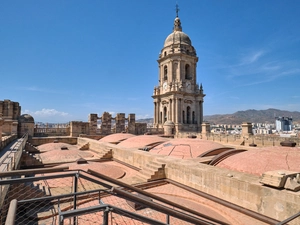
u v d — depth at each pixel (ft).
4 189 26.73
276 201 34.99
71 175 15.97
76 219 18.54
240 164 51.78
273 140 109.40
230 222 36.40
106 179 17.02
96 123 165.07
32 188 39.86
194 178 49.80
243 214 38.73
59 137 140.15
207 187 46.73
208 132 182.09
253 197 38.34
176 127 220.43
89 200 41.55
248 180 40.37
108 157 88.84
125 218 32.40
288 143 60.59
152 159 64.39
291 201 33.04
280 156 49.75
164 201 18.61
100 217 31.78
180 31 264.93
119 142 120.47
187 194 48.34
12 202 12.51
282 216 33.99
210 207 42.63
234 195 41.39
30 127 135.33
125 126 189.67
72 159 82.17
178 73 236.63
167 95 238.27
